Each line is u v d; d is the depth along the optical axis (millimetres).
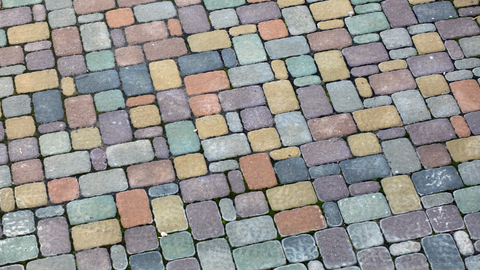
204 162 2730
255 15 2998
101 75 2854
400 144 2764
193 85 2852
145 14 2977
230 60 2902
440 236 2639
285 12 3010
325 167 2730
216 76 2871
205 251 2619
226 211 2664
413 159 2740
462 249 2623
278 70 2891
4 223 2627
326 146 2762
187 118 2799
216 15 2992
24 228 2623
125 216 2650
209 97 2836
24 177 2688
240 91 2848
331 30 2975
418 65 2900
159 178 2703
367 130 2787
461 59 2914
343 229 2648
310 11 3016
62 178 2691
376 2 3023
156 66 2881
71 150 2732
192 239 2631
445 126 2793
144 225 2643
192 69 2881
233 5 3018
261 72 2883
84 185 2684
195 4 3010
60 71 2855
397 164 2732
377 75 2883
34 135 2750
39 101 2801
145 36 2936
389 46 2939
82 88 2828
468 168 2727
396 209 2672
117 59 2887
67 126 2766
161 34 2943
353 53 2928
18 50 2891
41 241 2611
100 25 2947
